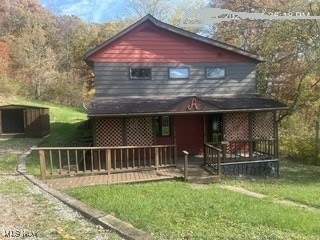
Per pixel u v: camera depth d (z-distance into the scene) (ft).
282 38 64.64
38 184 29.32
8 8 145.69
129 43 48.06
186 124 52.85
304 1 62.95
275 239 17.47
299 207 28.35
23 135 66.28
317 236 18.67
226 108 44.98
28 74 127.75
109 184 32.89
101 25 125.08
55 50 152.25
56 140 62.49
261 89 74.23
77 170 36.11
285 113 68.23
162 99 48.26
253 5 83.56
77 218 19.75
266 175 46.55
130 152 46.34
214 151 44.52
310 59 60.64
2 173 34.96
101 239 16.21
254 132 50.49
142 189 31.07
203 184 38.04
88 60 47.16
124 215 20.62
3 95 114.83
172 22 110.42
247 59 53.01
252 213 23.03
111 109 42.16
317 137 59.26
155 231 17.92
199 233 17.84
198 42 50.78
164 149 46.50
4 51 120.37
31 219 19.44
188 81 50.49
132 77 48.24
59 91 131.75
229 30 85.92
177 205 24.54
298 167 54.08
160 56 49.24
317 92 64.85
